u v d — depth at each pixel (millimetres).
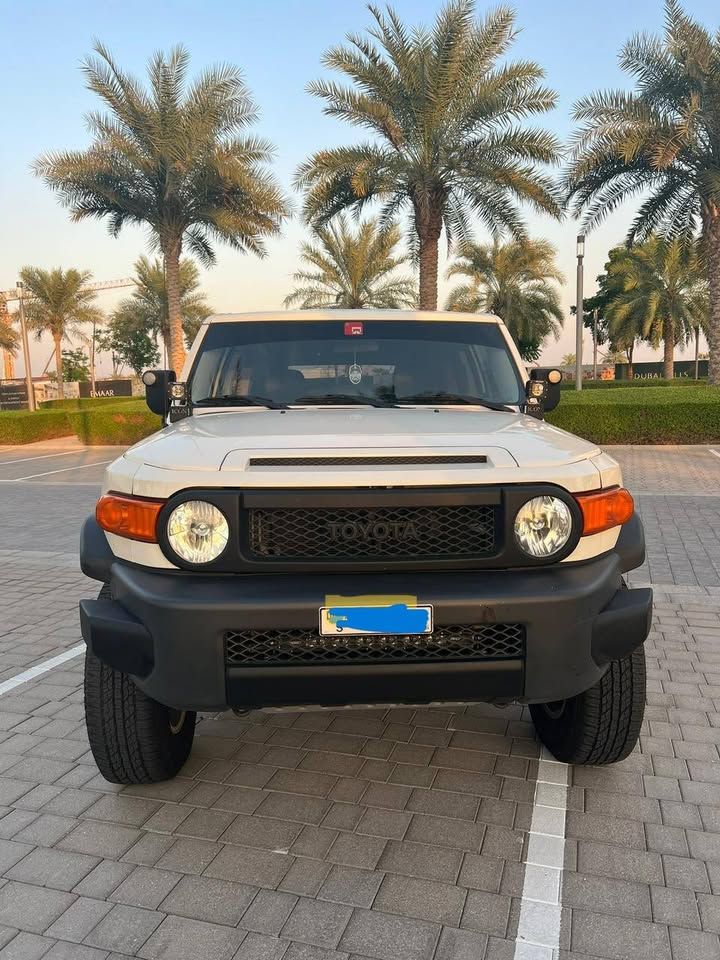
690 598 5996
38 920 2521
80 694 4375
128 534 2672
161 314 42812
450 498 2568
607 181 20781
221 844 2914
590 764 3420
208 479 2578
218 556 2570
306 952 2369
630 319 39562
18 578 7137
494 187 20484
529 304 41031
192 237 27703
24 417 24984
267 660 2562
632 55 19172
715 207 20984
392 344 4098
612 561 2729
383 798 3217
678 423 18469
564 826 3000
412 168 20266
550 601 2533
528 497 2596
